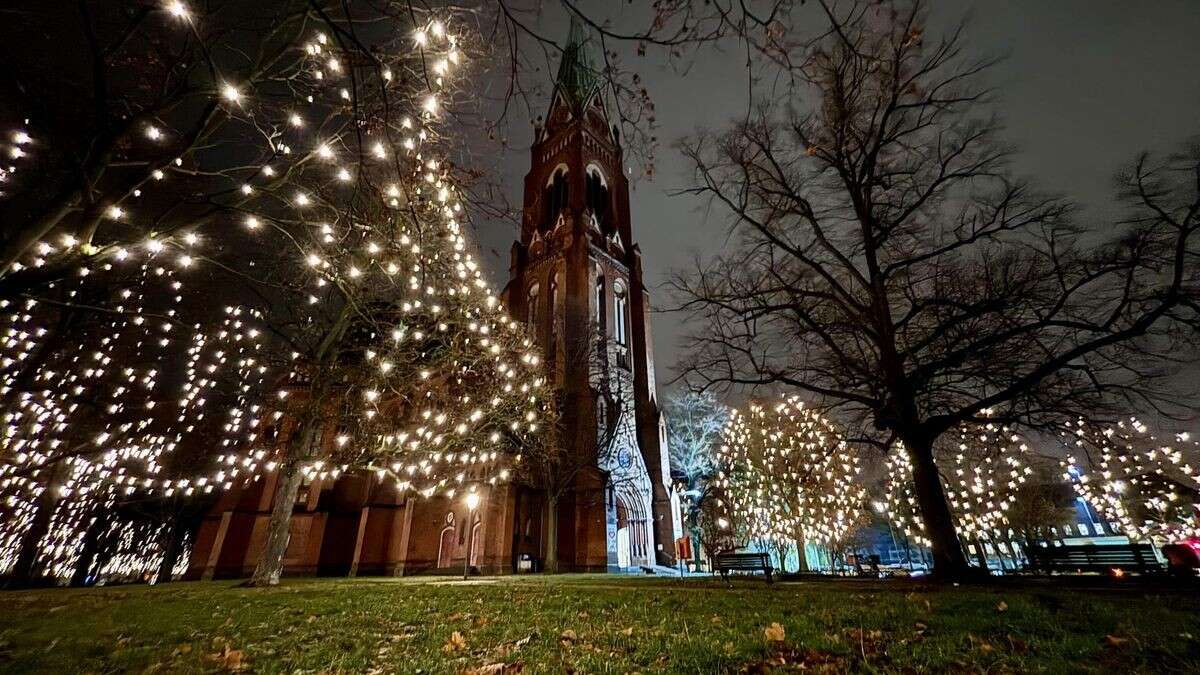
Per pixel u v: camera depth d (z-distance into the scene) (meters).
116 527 40.31
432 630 6.88
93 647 6.17
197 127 7.11
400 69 5.59
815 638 5.40
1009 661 4.44
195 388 20.89
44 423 18.30
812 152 14.11
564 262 43.31
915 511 34.88
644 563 34.62
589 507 32.25
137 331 19.08
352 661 5.23
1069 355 12.26
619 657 4.95
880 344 14.85
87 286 16.22
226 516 31.44
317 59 6.64
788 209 17.48
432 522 32.03
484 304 20.52
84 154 6.59
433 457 22.47
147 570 44.28
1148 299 11.96
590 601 9.55
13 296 6.17
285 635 6.87
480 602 10.00
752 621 6.58
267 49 6.88
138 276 16.52
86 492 25.53
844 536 38.16
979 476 26.73
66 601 11.58
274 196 7.41
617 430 37.66
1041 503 36.16
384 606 9.69
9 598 12.87
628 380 42.28
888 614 6.85
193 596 12.71
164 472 30.45
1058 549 13.77
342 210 7.46
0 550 28.33
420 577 26.22
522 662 4.85
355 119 4.95
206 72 6.80
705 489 39.69
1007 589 9.77
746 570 15.02
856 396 14.96
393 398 24.97
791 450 32.44
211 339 19.59
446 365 21.03
